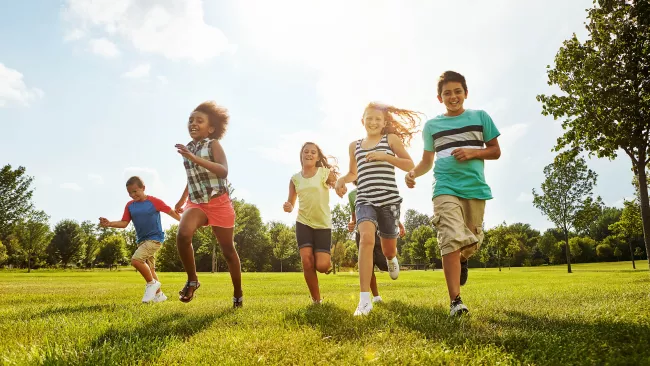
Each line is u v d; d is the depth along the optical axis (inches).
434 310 148.7
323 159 204.2
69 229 2923.2
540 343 90.2
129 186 244.8
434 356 81.2
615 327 103.6
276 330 110.6
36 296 271.4
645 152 309.7
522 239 3750.0
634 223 965.2
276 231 3166.8
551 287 314.0
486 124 158.4
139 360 84.7
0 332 116.2
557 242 3235.7
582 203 1199.6
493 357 81.4
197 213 179.9
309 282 191.6
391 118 194.5
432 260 3117.6
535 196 1258.0
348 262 1601.9
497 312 141.6
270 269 2920.8
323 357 84.4
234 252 186.9
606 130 302.5
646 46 283.7
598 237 3555.6
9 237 2316.7
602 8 302.2
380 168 185.5
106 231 3555.6
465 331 106.2
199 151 184.1
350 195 211.3
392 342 95.3
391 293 282.8
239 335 105.0
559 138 354.0
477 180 152.5
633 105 286.4
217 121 194.5
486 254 2672.2
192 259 175.6
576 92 314.7
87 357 87.0
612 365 74.9
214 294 304.5
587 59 304.2
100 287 405.7
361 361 80.0
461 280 171.9
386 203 182.2
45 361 81.4
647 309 134.8
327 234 197.3
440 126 162.4
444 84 163.5
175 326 123.5
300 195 196.2
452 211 147.6
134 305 195.9
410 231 4852.4
